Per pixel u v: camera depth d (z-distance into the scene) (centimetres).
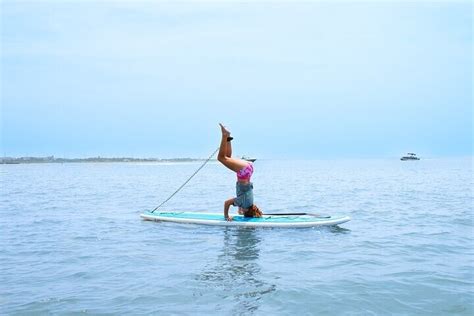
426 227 1185
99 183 3619
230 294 624
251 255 860
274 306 577
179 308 571
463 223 1250
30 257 858
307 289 643
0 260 836
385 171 6078
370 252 883
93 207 1709
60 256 864
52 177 4978
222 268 764
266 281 684
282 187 2859
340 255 857
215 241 997
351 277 703
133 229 1165
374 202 1827
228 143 1178
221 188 2878
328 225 1171
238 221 1180
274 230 1127
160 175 5606
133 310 566
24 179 4438
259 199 1994
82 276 721
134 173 6512
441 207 1628
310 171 6569
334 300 598
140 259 832
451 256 846
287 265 784
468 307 571
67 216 1444
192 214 1312
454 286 656
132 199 2059
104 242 998
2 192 2562
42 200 2020
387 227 1185
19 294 632
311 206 1691
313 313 554
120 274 731
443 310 562
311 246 941
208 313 554
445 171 5647
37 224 1276
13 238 1057
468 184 3005
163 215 1309
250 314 551
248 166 1196
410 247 927
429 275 714
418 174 4816
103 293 633
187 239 1023
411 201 1853
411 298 606
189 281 686
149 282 683
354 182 3409
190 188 2883
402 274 720
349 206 1684
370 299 602
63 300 605
